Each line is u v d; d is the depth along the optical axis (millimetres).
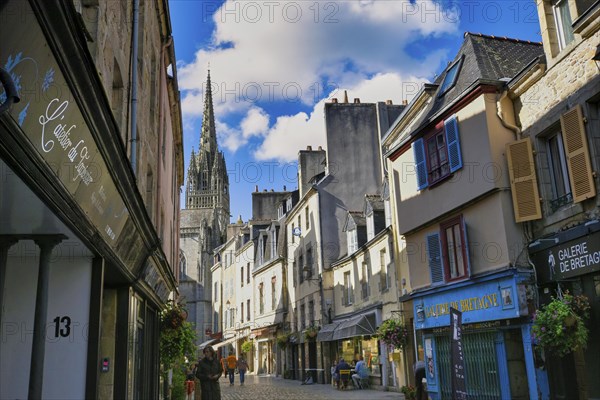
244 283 49219
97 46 6797
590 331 10477
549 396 11641
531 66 12398
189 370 19938
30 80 3852
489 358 13586
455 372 9117
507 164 13203
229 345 52906
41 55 3857
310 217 31469
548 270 11727
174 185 24500
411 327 18688
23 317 6914
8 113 3488
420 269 17141
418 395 12391
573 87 11211
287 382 31453
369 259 23422
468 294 14312
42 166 4422
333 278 28703
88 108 5066
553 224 11922
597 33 10508
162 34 15391
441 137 15812
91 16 6816
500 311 12898
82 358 6871
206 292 73625
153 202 14047
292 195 38938
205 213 89500
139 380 10961
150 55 13227
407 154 17766
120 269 8461
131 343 9695
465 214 14609
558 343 10195
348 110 31406
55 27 3861
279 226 40562
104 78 7422
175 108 20672
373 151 31000
